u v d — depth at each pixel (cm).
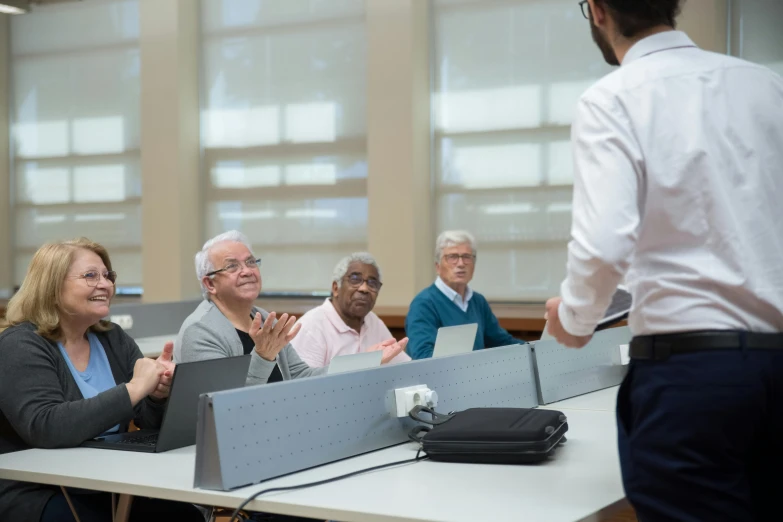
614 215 140
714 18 550
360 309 377
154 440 235
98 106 845
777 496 150
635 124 145
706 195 142
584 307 147
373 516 162
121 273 834
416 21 669
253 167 770
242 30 771
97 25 841
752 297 140
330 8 733
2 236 894
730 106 147
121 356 263
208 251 288
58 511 214
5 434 236
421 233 675
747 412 139
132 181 829
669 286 144
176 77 770
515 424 206
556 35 643
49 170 876
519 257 661
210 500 179
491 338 434
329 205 738
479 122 673
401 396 225
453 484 183
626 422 152
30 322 243
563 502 168
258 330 246
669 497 143
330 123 735
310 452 199
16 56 889
